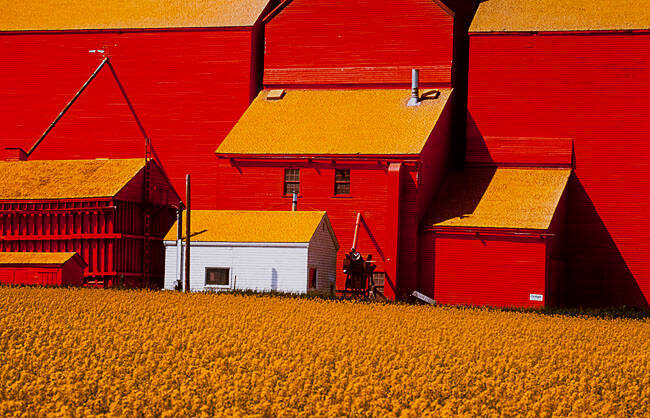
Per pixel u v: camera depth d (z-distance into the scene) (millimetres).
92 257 56438
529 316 42875
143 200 59750
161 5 68250
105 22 67312
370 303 46531
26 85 67938
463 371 24766
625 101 58750
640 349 31797
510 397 21422
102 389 20719
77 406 19578
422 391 21797
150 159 61781
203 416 18078
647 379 24453
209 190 63875
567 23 60188
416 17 62781
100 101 66250
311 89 64062
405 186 54562
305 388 21375
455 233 53625
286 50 64875
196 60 64938
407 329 34156
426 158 55562
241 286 50500
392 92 62375
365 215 55312
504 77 60406
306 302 44031
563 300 58219
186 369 23844
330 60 64000
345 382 22484
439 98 60656
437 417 19000
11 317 33719
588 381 24016
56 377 21797
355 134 57594
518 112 60094
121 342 28125
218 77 64438
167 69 65312
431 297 53750
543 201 55500
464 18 66812
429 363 25609
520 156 59688
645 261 57875
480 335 33188
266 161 57375
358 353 27312
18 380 21734
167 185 64250
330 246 53812
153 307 39125
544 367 25734
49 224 57438
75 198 56531
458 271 53406
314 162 56500
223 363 24391
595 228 58625
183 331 31328
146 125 65250
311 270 50594
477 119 60562
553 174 58656
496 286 52531
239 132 59688
